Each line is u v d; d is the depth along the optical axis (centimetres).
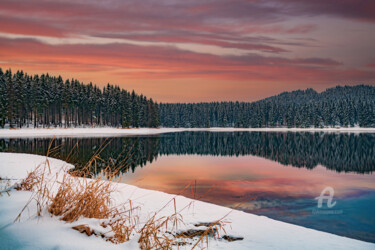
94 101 8138
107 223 276
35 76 6988
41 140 3700
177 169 1562
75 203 293
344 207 758
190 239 358
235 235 380
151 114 10350
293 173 1488
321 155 2544
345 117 12319
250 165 1830
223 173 1444
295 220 630
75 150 2344
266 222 482
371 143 4131
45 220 240
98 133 6506
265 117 13888
